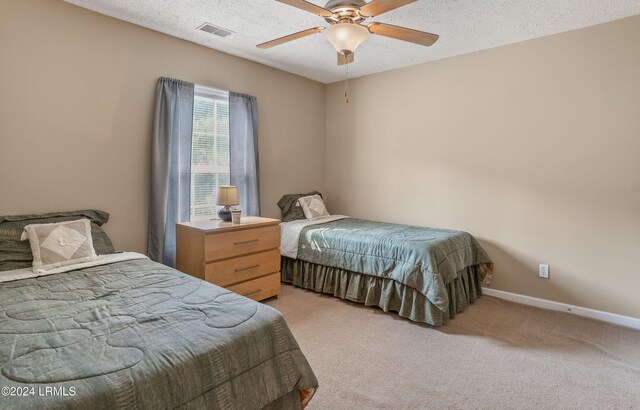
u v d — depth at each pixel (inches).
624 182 109.8
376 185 170.2
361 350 94.1
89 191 106.6
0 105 90.3
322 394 74.7
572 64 117.0
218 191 127.8
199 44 131.4
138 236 118.0
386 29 88.3
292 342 60.0
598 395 74.9
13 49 91.7
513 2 97.1
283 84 165.2
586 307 117.7
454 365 86.7
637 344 97.8
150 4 100.6
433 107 149.6
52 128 98.8
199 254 111.7
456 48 133.7
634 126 107.4
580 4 98.7
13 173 92.8
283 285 149.3
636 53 106.2
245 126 148.1
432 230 138.9
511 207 131.7
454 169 145.1
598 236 114.9
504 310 123.0
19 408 35.5
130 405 40.3
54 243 86.0
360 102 174.1
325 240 134.0
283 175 168.1
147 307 61.4
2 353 45.5
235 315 59.0
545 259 125.1
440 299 103.8
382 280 120.1
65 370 42.0
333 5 83.3
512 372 83.7
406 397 74.0
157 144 118.2
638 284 108.8
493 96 133.8
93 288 71.0
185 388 45.0
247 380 51.8
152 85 119.3
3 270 81.3
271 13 105.7
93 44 105.5
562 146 120.1
